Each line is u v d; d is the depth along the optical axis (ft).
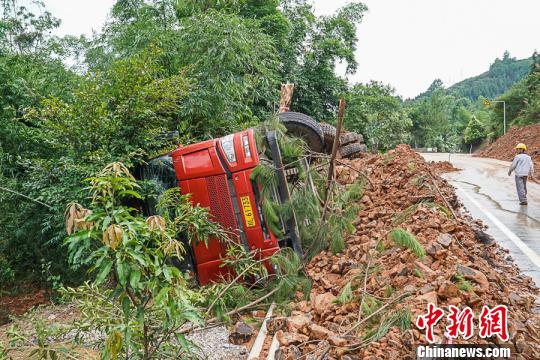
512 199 41.70
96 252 10.47
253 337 17.30
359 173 29.94
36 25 52.70
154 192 24.11
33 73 31.37
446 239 19.47
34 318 17.56
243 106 39.55
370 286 17.70
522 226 30.78
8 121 27.84
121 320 12.14
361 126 86.69
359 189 29.01
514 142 121.29
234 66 36.50
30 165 26.81
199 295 12.63
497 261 22.80
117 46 42.55
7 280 27.45
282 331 16.60
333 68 79.30
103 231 9.93
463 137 235.40
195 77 33.14
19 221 26.58
